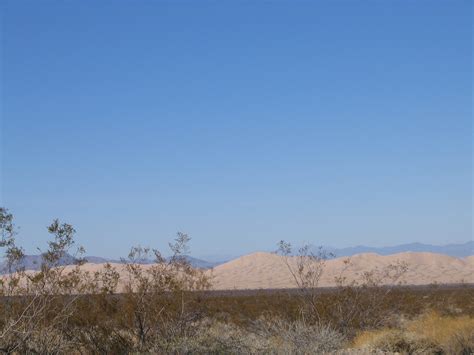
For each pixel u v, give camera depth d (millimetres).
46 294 12148
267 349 14656
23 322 11617
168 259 15602
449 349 15375
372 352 15430
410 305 31375
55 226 12023
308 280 20312
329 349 15422
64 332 13070
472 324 16938
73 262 12562
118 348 13836
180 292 15008
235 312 26078
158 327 14594
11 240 11789
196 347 13922
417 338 16141
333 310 19688
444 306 35031
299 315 19484
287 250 20938
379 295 21578
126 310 14430
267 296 34344
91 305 14172
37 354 11844
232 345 14461
